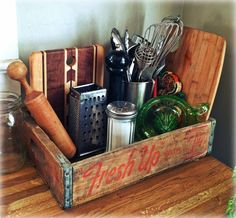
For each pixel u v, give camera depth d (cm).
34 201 66
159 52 83
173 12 99
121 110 73
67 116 82
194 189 72
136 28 94
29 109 69
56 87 79
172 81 88
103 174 66
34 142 73
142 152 70
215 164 81
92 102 75
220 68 80
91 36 87
